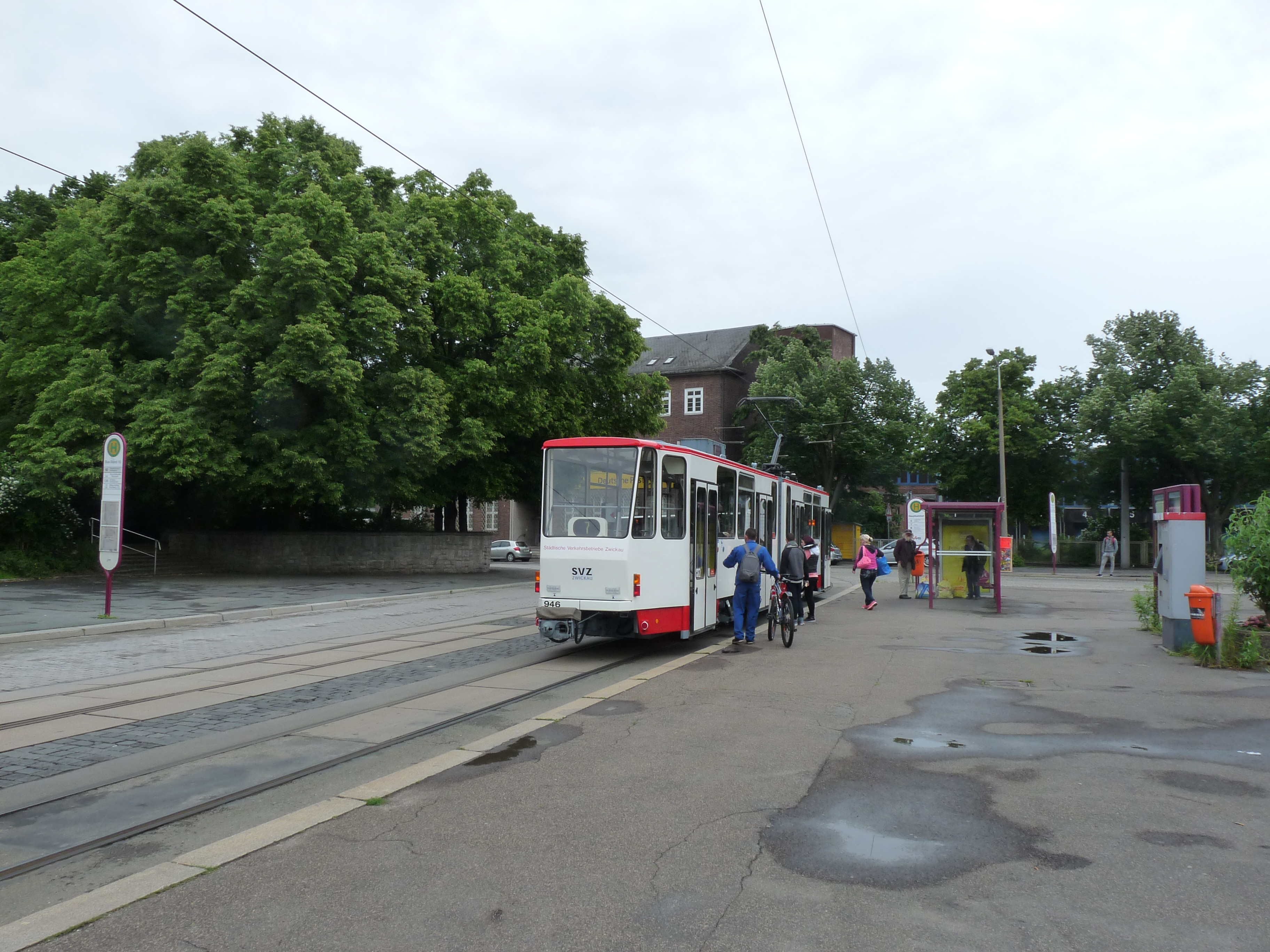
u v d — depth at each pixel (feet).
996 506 67.72
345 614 61.16
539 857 15.83
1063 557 166.20
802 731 25.44
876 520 217.56
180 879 14.84
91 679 34.68
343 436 85.66
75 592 70.23
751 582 45.21
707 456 46.65
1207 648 39.19
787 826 17.44
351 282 90.48
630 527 39.78
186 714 28.07
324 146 102.22
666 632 41.93
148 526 109.60
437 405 91.97
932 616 63.57
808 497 77.36
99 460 79.66
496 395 99.50
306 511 112.68
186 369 81.71
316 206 85.61
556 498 41.06
